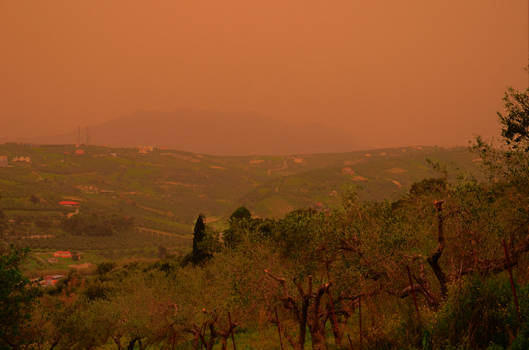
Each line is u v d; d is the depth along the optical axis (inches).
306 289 529.0
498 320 326.0
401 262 439.8
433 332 350.0
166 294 778.8
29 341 523.5
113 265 2901.1
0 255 451.5
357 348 434.3
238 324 600.4
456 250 438.9
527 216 408.2
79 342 748.0
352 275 471.5
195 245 1568.7
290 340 521.7
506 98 493.7
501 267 408.5
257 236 607.8
